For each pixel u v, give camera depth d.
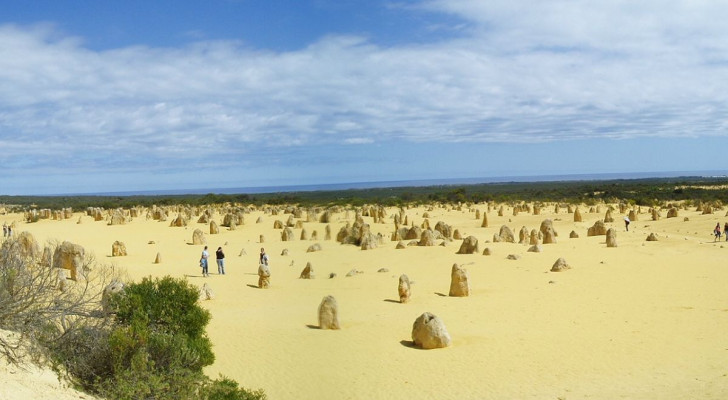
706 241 52.91
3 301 14.66
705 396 16.58
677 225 67.44
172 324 18.16
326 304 24.66
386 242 57.06
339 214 90.38
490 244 51.59
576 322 25.59
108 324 17.22
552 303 29.39
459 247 50.03
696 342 22.03
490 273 38.16
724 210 84.38
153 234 70.19
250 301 30.91
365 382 18.42
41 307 15.70
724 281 33.81
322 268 42.50
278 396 17.19
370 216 86.38
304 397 17.03
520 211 95.56
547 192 149.38
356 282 36.50
